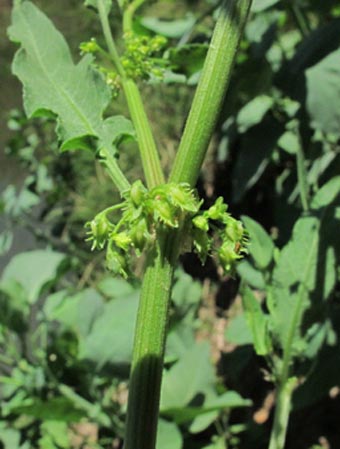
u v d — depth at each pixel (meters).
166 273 0.09
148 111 0.36
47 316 0.24
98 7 0.13
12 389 0.24
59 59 0.12
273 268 0.14
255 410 0.22
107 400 0.22
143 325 0.09
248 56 0.18
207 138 0.09
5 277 0.25
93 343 0.19
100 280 0.33
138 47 0.13
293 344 0.14
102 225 0.09
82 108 0.11
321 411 0.20
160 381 0.09
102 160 0.11
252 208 0.25
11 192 0.32
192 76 0.16
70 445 0.23
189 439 0.21
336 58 0.16
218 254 0.09
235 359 0.19
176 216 0.09
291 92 0.17
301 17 0.20
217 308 0.26
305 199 0.14
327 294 0.14
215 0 0.19
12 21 0.12
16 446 0.23
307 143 0.18
